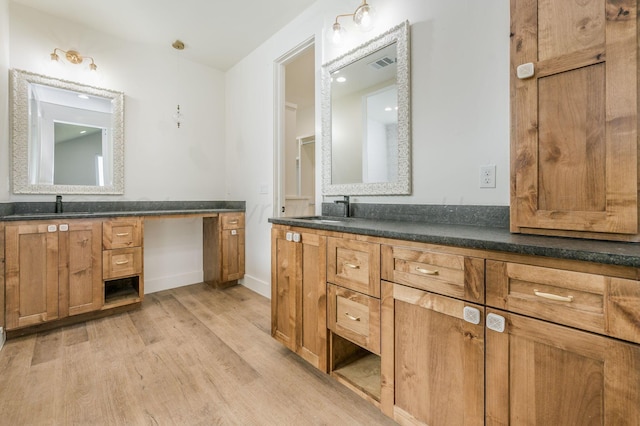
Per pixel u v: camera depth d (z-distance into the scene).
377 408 1.42
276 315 1.93
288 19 2.60
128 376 1.64
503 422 0.93
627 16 0.93
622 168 0.94
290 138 3.72
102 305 2.38
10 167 2.34
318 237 1.60
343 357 1.64
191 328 2.25
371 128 1.97
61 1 2.33
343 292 1.46
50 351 1.90
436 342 1.10
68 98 2.61
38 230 2.10
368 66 1.99
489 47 1.45
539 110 1.10
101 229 2.36
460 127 1.56
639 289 0.71
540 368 0.86
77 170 2.66
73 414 1.35
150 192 3.08
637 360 0.71
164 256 3.19
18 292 2.03
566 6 1.04
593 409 0.77
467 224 1.53
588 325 0.78
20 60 2.37
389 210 1.89
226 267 3.14
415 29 1.73
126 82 2.91
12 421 1.30
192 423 1.31
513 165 1.15
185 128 3.32
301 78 3.95
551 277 0.83
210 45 3.03
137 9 2.44
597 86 0.98
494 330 0.94
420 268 1.14
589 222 0.99
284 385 1.59
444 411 1.08
